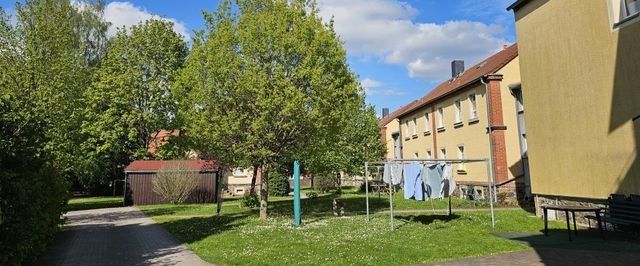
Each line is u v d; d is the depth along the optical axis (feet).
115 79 118.62
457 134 91.61
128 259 32.96
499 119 76.74
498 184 74.84
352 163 116.88
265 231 45.60
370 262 29.55
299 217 50.72
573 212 38.70
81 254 35.19
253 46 51.72
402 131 130.62
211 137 53.47
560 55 45.73
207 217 64.75
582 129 42.83
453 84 107.86
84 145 112.68
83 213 77.25
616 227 39.01
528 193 73.61
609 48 39.27
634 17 36.52
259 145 54.13
